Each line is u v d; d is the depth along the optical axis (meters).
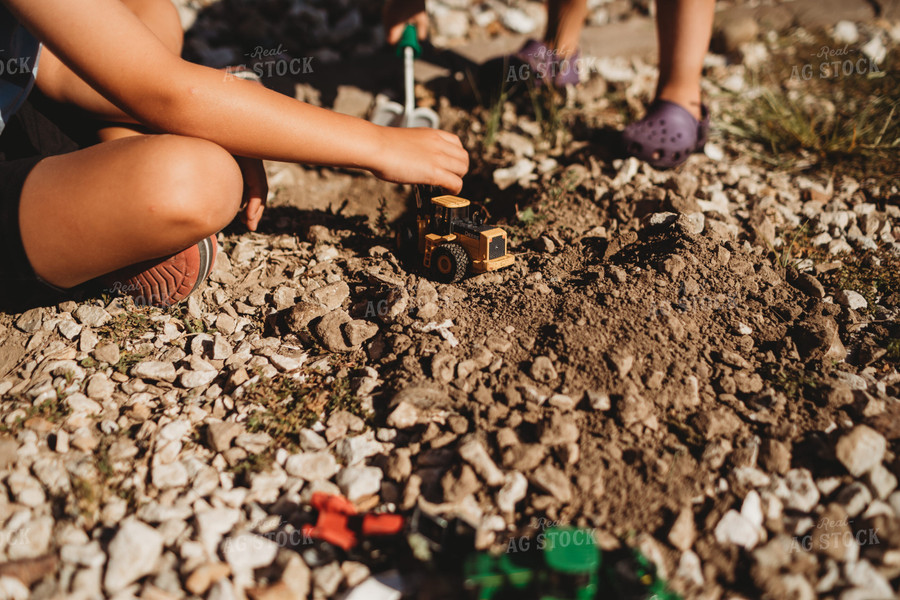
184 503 1.75
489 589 1.50
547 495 1.73
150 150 1.86
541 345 2.09
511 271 2.47
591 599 1.52
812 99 3.82
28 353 2.21
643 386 1.98
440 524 1.62
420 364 2.06
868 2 5.05
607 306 2.20
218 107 1.95
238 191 2.06
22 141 2.72
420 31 3.51
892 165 3.20
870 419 1.88
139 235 1.92
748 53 4.39
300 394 2.05
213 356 2.18
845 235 2.75
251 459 1.85
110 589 1.55
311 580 1.60
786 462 1.79
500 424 1.90
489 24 5.06
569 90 3.91
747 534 1.65
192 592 1.54
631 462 1.81
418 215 2.45
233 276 2.53
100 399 2.04
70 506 1.72
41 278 2.01
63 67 2.40
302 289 2.44
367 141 2.15
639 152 3.06
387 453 1.88
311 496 1.75
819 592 1.55
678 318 2.17
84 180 1.87
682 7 2.94
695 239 2.48
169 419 1.98
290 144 2.05
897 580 1.56
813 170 3.24
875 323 2.28
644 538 1.65
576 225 2.74
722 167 3.17
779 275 2.45
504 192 3.06
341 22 4.80
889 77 3.95
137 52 1.88
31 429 1.93
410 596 1.55
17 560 1.59
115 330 2.28
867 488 1.74
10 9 1.85
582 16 3.69
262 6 4.96
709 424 1.88
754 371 2.07
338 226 2.90
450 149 2.36
